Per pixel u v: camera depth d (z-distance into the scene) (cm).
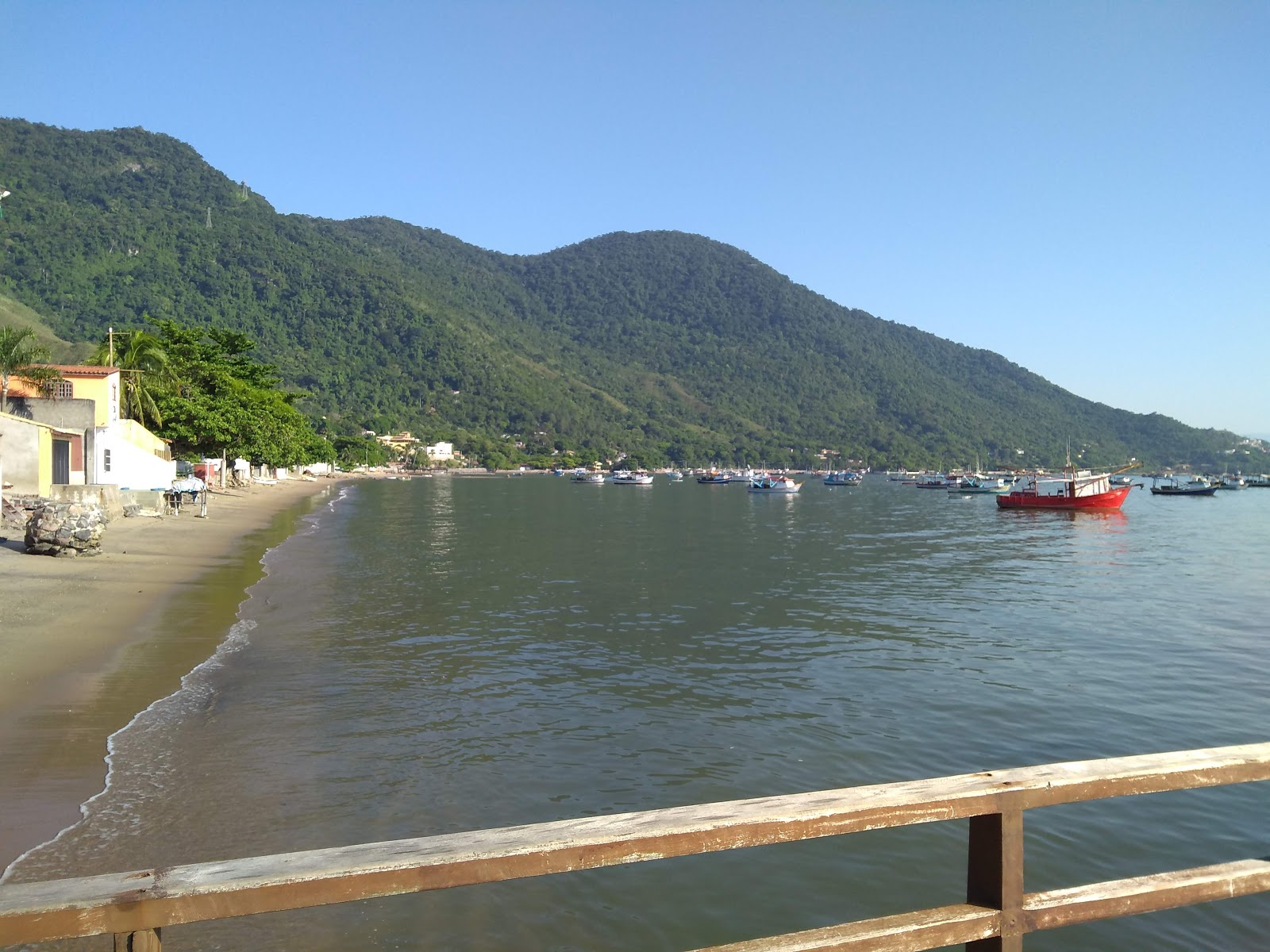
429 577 3069
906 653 1861
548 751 1161
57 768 1019
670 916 739
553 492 14388
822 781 1066
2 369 4384
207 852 808
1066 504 8750
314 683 1493
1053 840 906
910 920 331
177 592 2372
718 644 1936
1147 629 2186
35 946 628
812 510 9381
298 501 8131
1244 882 381
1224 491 18762
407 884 280
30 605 1948
